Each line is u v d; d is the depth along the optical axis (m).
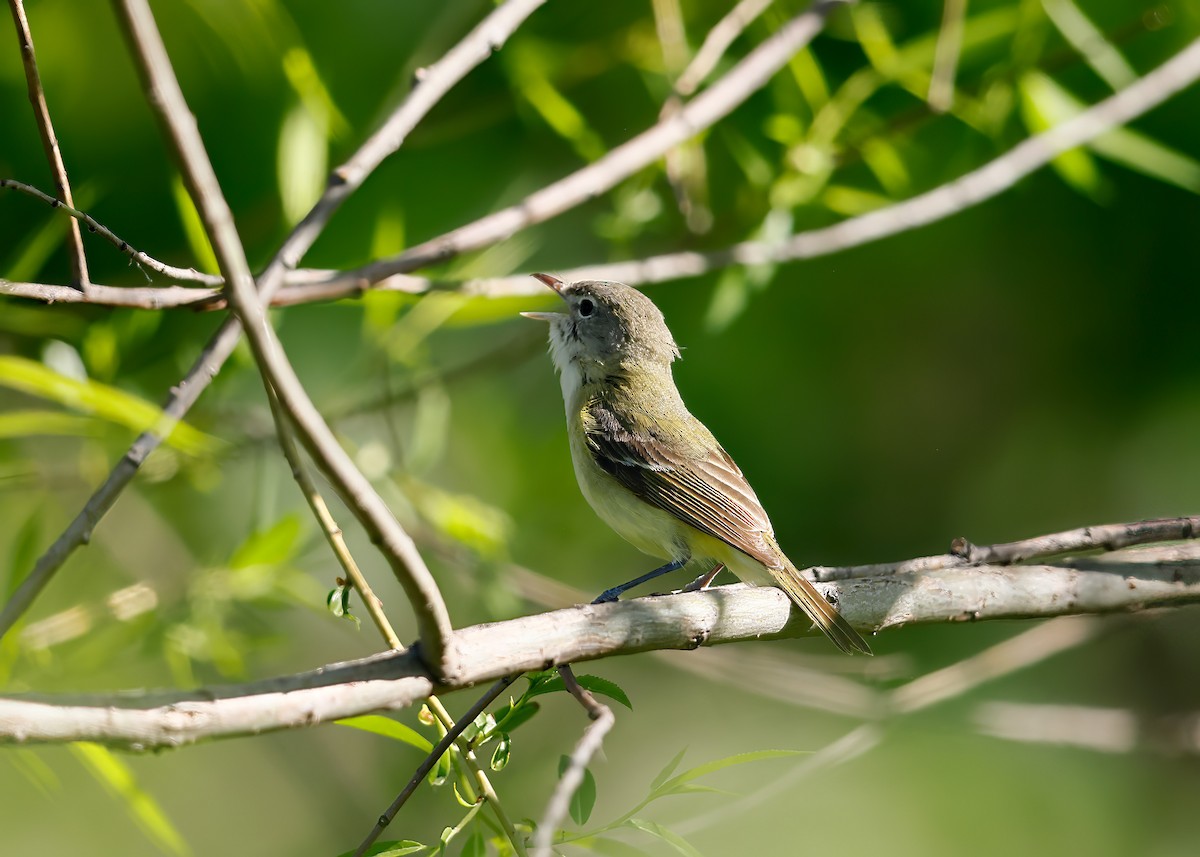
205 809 13.20
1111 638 13.86
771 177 10.99
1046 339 14.27
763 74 9.34
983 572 8.03
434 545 10.65
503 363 11.55
